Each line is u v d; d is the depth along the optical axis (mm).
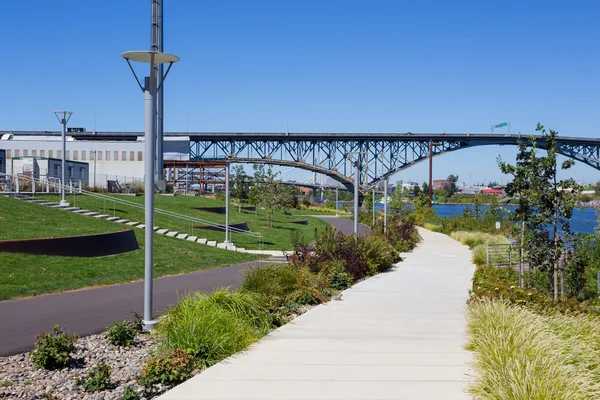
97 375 7539
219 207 51750
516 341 8008
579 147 119500
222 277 21047
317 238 23016
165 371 7668
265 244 38625
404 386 6895
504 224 49250
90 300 14820
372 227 44781
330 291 16875
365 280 21547
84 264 20406
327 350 8953
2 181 35031
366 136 108812
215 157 110250
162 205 45562
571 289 19859
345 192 154125
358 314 13078
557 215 16391
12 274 17188
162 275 21203
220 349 8680
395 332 10625
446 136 108750
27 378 7859
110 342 9891
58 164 42750
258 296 12008
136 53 10930
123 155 76250
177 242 30922
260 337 10055
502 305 11102
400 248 36906
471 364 7930
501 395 5988
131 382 7824
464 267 27203
